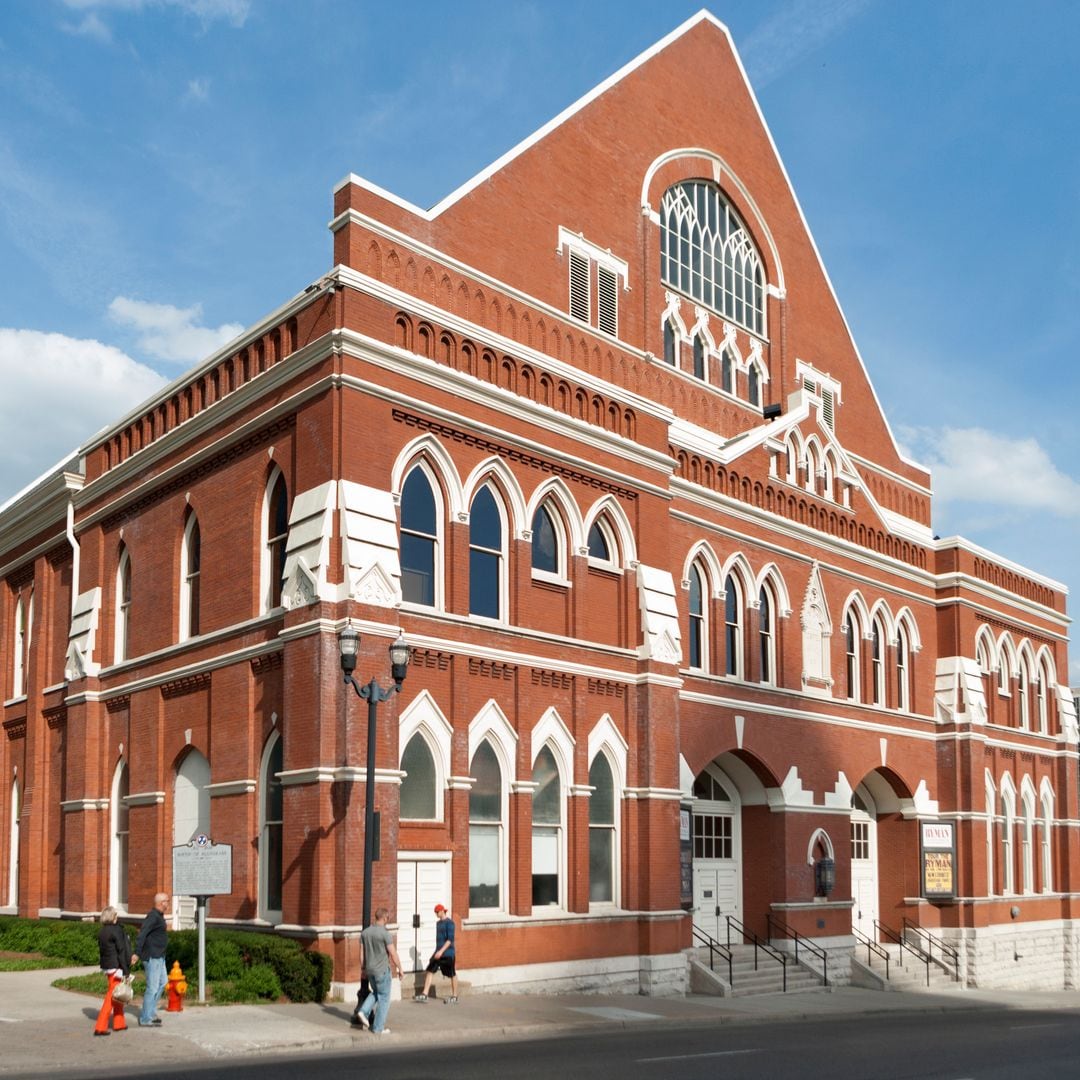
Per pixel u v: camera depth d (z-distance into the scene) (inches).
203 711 1097.4
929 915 1653.5
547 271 1289.4
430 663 999.6
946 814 1697.8
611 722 1163.9
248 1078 579.8
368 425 976.9
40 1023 757.9
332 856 900.6
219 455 1116.5
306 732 928.3
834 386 1776.6
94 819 1236.5
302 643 944.9
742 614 1403.8
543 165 1307.8
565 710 1117.1
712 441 1523.1
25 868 1352.1
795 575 1483.8
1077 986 1913.1
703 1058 706.2
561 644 1115.3
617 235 1411.2
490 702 1046.4
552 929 1064.2
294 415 1017.5
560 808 1106.1
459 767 1005.8
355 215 1012.5
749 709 1364.4
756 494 1443.2
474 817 1030.4
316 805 906.1
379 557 954.7
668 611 1218.6
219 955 907.4
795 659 1462.8
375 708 860.6
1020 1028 1015.6
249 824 1007.0
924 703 1704.0
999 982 1695.4
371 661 935.0
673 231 1551.4
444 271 1080.2
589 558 1170.0
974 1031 973.2
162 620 1178.6
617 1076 614.5
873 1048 803.4
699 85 1611.7
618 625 1194.6
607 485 1192.2
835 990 1380.4
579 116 1376.7
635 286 1429.6
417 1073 605.9
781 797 1396.4
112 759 1235.2
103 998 868.6
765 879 1391.5
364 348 979.3
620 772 1167.6
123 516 1270.9
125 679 1220.5
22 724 1456.7
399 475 1002.7
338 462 956.0
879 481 1769.2
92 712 1257.4
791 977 1327.5
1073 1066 723.4
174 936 957.2
